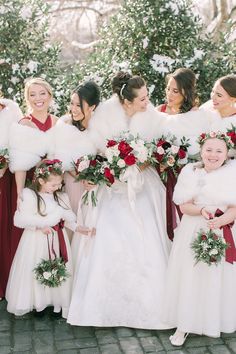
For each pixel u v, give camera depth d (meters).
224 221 3.54
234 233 3.79
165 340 3.72
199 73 6.05
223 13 9.31
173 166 4.00
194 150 4.11
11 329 3.85
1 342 3.67
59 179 3.93
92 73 6.24
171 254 3.79
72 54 12.93
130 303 3.83
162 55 6.36
